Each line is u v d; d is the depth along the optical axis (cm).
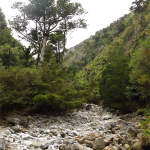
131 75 1031
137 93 1130
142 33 4244
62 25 2356
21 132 597
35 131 635
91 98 2033
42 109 1026
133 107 1223
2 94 760
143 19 5231
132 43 4856
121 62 1446
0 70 907
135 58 991
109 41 7781
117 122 845
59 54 2497
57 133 601
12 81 849
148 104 1070
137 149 391
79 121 985
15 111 787
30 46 2183
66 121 943
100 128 742
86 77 3303
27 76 943
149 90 818
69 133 630
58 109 1130
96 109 1585
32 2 1927
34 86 1002
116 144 478
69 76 2383
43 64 1190
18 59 2495
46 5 1931
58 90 1078
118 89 1249
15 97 808
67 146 426
